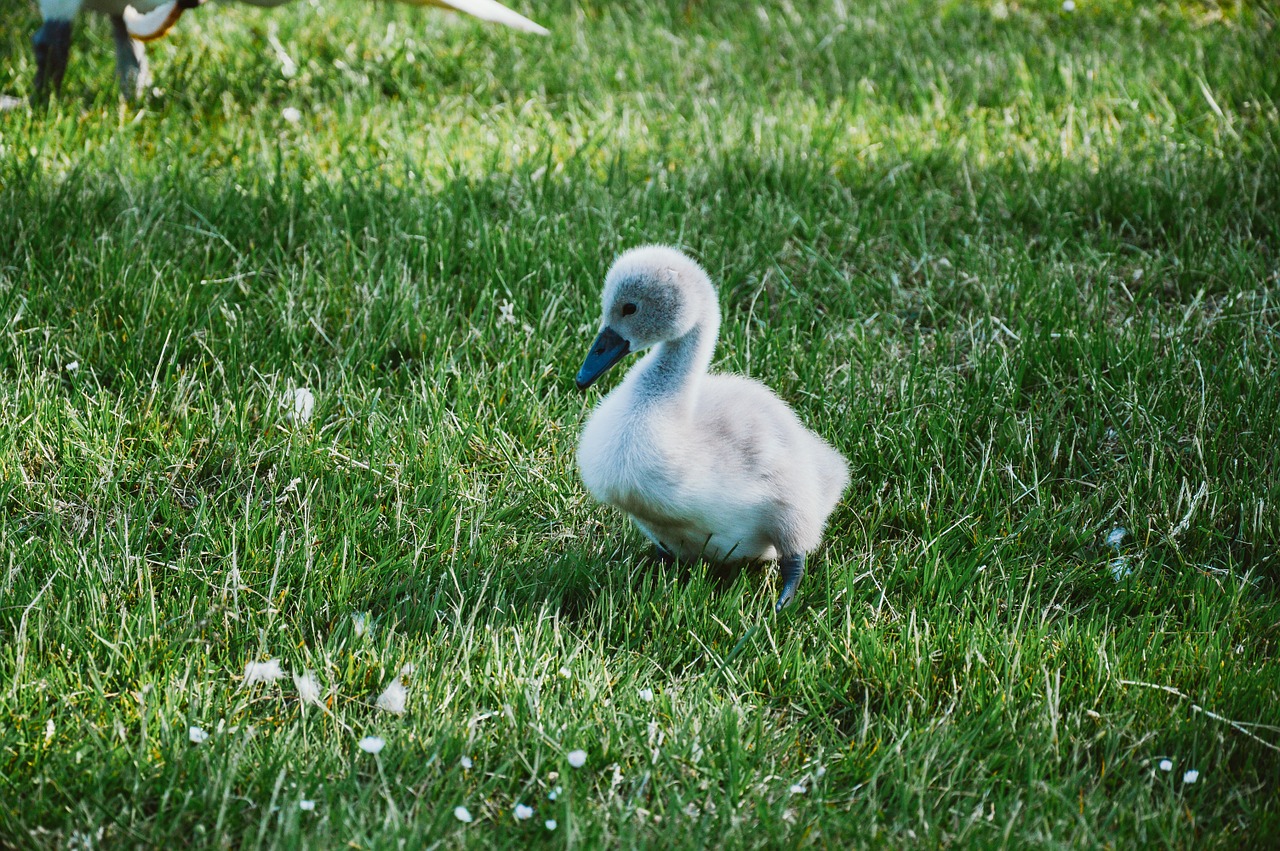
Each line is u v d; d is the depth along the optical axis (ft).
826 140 30.71
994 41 38.27
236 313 23.02
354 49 35.27
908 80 35.24
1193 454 20.83
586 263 24.85
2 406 20.02
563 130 31.27
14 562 17.19
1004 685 15.96
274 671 15.49
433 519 18.78
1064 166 29.60
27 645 15.66
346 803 13.66
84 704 15.03
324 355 22.76
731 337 23.11
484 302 23.86
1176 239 27.32
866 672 16.42
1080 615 18.13
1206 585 18.30
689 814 14.14
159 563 17.76
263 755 14.34
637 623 17.24
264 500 19.42
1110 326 24.38
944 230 27.73
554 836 13.75
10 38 33.91
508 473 20.06
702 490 16.74
